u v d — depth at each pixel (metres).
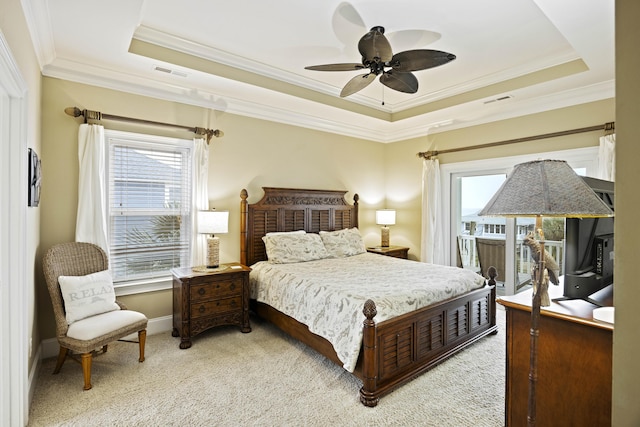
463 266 4.81
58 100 2.96
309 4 2.50
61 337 2.44
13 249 1.92
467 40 2.99
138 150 3.45
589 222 1.86
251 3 2.49
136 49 2.85
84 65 2.99
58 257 2.69
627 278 1.14
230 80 3.40
